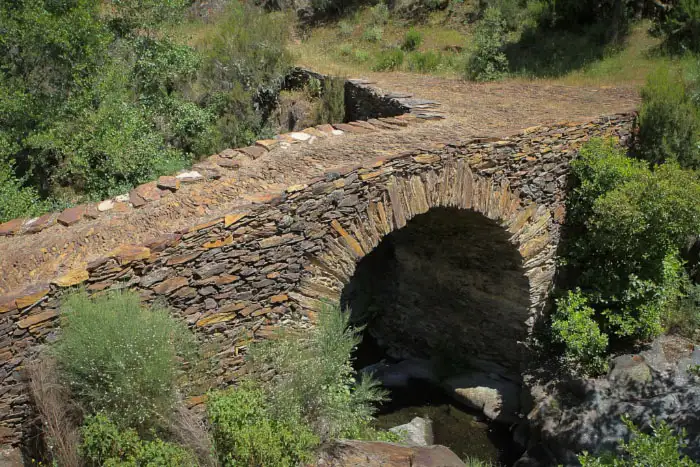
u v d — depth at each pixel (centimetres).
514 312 959
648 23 1633
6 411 469
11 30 1160
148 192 639
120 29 1432
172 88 1469
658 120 1036
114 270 511
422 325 1109
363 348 1166
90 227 582
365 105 1321
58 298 486
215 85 1475
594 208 895
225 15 2084
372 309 1191
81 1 1223
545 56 1641
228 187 655
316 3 2167
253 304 614
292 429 565
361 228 681
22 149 1134
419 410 955
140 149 1097
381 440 711
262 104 1504
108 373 479
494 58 1499
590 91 1281
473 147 780
